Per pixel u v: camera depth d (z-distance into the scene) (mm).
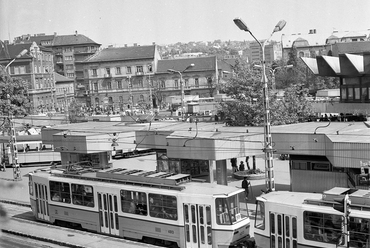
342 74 49875
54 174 30250
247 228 23703
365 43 113875
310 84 99625
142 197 25359
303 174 31172
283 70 105062
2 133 61969
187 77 127812
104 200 27219
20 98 75500
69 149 43438
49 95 133000
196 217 23281
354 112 48656
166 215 24391
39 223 30922
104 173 27672
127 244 25562
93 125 53531
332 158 27016
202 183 25062
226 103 47469
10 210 35688
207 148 32156
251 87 46438
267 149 25641
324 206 19719
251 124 46156
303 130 32250
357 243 18672
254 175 41219
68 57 155875
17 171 47531
